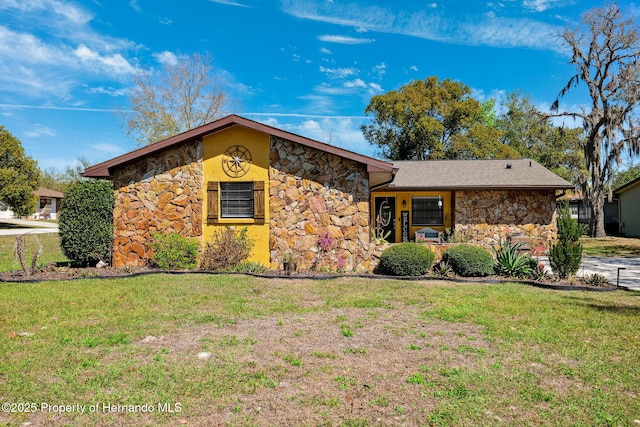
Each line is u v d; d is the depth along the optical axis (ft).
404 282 30.37
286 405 11.72
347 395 12.32
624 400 12.16
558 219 32.30
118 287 27.78
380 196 57.06
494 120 126.62
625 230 85.40
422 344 16.72
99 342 16.56
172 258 34.53
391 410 11.48
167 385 12.85
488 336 17.75
